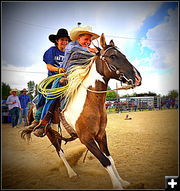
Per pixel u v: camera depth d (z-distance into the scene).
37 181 2.76
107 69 2.37
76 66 2.78
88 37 2.84
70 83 2.69
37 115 3.16
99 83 2.46
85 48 2.87
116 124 8.27
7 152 4.32
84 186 2.55
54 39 3.32
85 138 2.45
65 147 4.65
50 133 3.14
